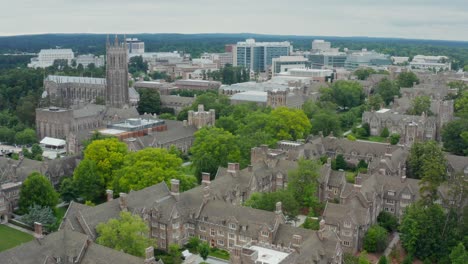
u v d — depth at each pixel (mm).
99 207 155000
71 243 135375
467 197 173625
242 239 160875
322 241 147250
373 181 196375
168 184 189125
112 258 128125
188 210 172375
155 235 166000
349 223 165375
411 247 163750
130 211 159000
